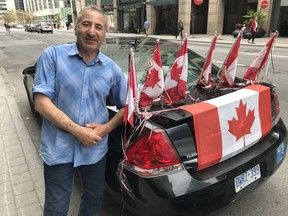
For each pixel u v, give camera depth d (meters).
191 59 3.36
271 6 22.45
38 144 4.16
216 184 2.03
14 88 7.57
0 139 4.35
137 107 2.04
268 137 2.59
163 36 28.41
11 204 2.85
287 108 5.34
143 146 1.97
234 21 27.98
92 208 2.21
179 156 1.96
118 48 3.31
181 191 1.91
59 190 2.00
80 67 1.84
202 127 2.03
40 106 1.79
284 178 3.17
